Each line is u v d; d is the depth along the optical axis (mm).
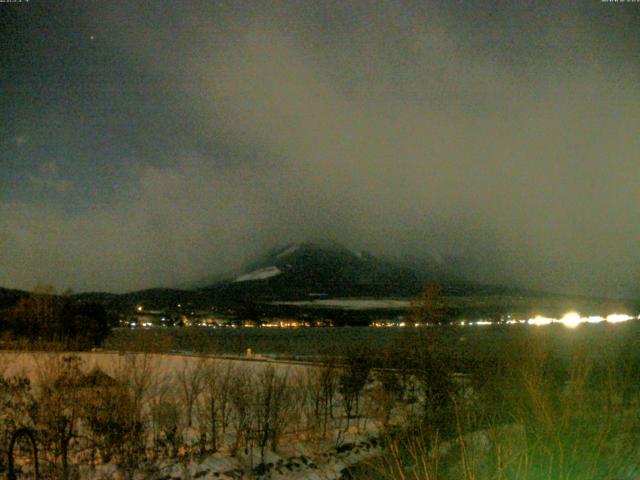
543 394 7656
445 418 9891
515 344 12023
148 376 13133
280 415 13430
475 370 12406
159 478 10086
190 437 12273
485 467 6988
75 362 12250
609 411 6895
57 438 9688
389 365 15766
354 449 12453
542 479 6668
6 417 10039
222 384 13648
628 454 6625
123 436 10367
